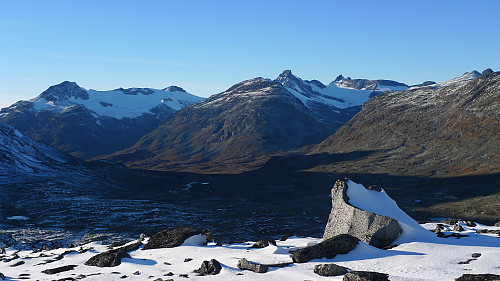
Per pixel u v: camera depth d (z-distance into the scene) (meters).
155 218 85.94
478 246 26.31
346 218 30.97
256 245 32.75
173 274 25.61
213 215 90.44
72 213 90.88
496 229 34.03
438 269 22.05
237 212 93.62
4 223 81.19
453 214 81.81
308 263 25.03
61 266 30.58
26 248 58.41
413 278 20.47
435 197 103.62
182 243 34.28
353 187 32.81
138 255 32.22
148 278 25.23
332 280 21.48
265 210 93.56
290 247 30.92
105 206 100.88
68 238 67.06
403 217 31.23
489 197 93.44
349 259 25.58
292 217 85.12
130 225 79.19
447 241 28.47
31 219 85.12
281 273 23.38
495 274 19.78
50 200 106.19
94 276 26.22
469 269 21.62
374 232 29.25
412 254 25.36
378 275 20.84
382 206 31.88
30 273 29.70
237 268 25.17
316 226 75.25
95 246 41.09
